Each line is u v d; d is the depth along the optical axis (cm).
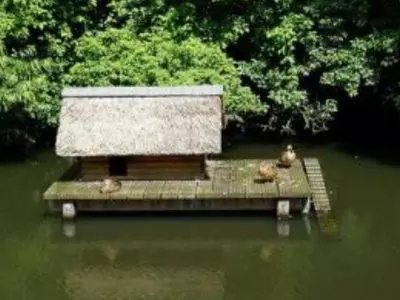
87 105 2222
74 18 2817
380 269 1834
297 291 1738
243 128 2992
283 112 2875
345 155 2788
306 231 2084
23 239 2114
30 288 1820
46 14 2720
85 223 2159
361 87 2789
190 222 2145
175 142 2150
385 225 2127
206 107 2206
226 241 2056
